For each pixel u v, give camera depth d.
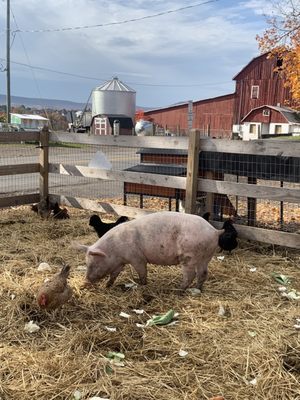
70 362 2.43
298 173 4.30
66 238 4.88
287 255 4.36
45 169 5.86
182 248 3.34
